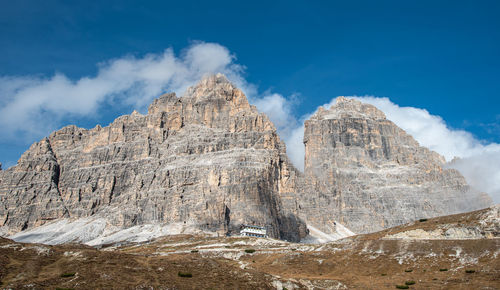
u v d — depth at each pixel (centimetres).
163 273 13650
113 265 13625
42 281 11856
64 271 12825
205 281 13462
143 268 13788
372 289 15538
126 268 13512
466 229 18775
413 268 17375
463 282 14900
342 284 16238
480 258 16438
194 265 14900
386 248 19512
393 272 17575
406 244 19225
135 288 12062
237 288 13388
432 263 17300
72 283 11894
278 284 14550
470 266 16125
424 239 19238
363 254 19738
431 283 15438
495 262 15662
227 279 14012
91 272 12750
